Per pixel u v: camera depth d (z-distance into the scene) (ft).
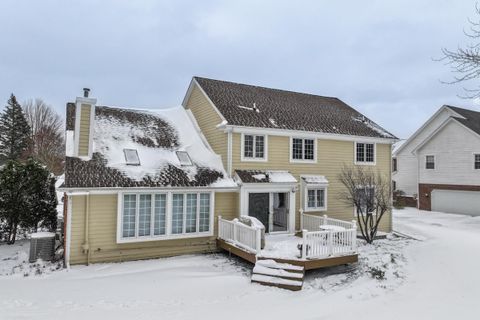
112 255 38.81
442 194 91.61
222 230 44.27
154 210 40.29
